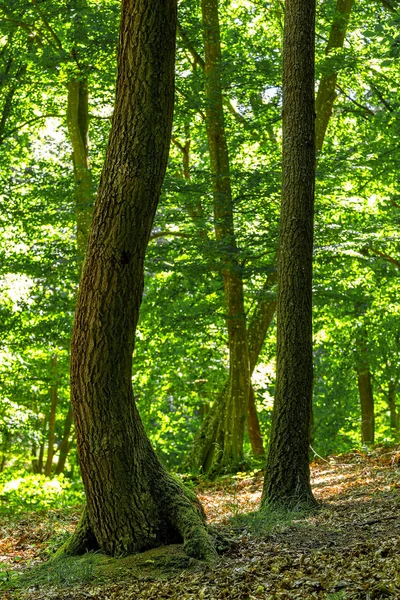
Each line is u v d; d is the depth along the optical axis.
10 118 21.00
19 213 19.09
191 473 17.39
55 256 18.28
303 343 9.73
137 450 7.37
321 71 17.50
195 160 23.25
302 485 9.52
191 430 28.83
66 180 18.56
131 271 7.07
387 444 15.61
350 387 27.91
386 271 21.30
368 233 17.52
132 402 7.38
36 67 17.34
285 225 9.84
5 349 19.97
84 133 18.77
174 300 18.80
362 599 4.77
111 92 18.36
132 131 7.01
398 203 20.67
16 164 21.91
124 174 6.99
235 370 17.44
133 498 7.25
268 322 18.70
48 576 7.04
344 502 9.70
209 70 17.33
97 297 7.04
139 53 6.96
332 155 16.98
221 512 11.41
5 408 20.92
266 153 19.77
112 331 7.08
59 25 17.38
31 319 20.34
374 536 6.97
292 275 9.76
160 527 7.29
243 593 5.46
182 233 19.08
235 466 16.84
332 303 20.31
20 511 13.68
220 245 16.23
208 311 18.27
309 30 9.91
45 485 19.05
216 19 17.34
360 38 19.11
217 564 6.72
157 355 22.44
